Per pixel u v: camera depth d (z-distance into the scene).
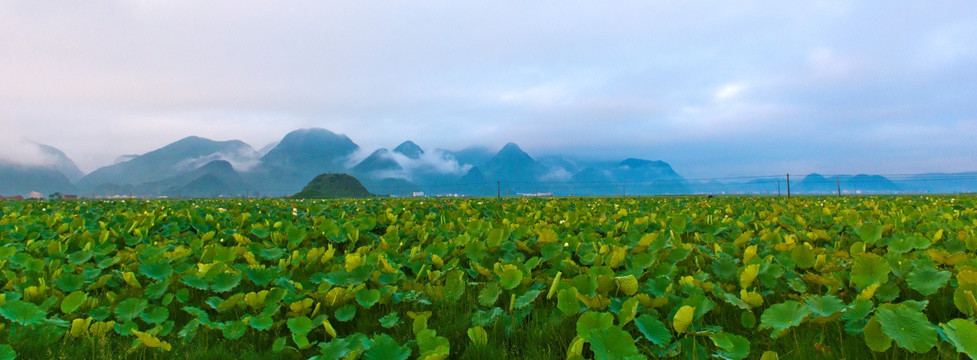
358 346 3.24
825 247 6.90
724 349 3.22
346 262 5.15
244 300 4.34
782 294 4.51
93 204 19.11
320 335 3.95
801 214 11.44
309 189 199.75
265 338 3.79
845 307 3.52
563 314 4.06
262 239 8.66
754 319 3.74
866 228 6.90
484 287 4.96
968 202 15.07
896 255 4.78
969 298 3.30
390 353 3.12
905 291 4.54
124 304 4.14
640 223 9.15
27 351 3.43
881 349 3.02
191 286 4.91
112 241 8.15
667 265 4.94
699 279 4.54
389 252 6.22
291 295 4.44
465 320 4.04
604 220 9.93
